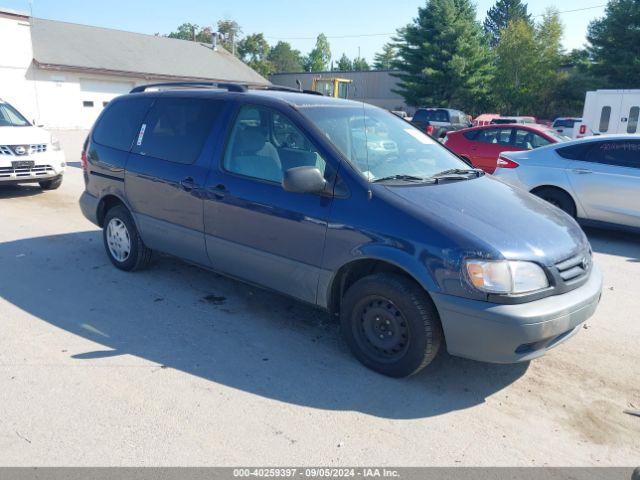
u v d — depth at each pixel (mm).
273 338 4324
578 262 3680
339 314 4219
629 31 38281
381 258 3582
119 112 5727
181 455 2924
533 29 47156
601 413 3473
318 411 3373
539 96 46406
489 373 3906
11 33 25438
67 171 13242
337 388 3635
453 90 44906
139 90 5910
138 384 3598
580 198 7879
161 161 5066
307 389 3611
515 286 3299
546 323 3309
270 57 96875
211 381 3668
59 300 4949
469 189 4094
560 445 3143
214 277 5637
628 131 20047
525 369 3988
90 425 3150
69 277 5547
